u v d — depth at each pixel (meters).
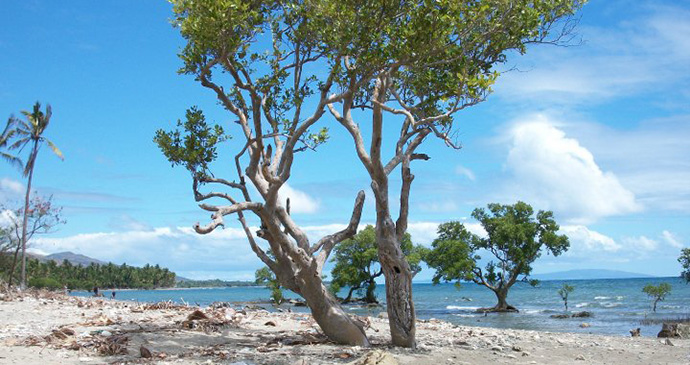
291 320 20.91
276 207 14.16
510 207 56.09
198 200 14.41
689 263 61.00
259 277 56.25
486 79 12.79
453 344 14.84
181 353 12.30
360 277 64.94
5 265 57.72
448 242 54.88
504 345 15.03
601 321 39.97
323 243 14.09
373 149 13.29
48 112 50.16
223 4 12.02
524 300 83.31
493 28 13.56
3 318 18.95
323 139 14.53
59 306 24.27
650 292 47.84
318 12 13.21
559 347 15.54
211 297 118.50
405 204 13.66
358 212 14.44
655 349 15.84
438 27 12.49
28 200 49.06
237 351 12.54
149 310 22.72
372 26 12.79
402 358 11.80
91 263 185.25
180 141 14.50
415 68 14.31
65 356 11.65
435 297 102.25
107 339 13.12
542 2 14.09
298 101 14.67
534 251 55.22
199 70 13.60
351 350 12.62
